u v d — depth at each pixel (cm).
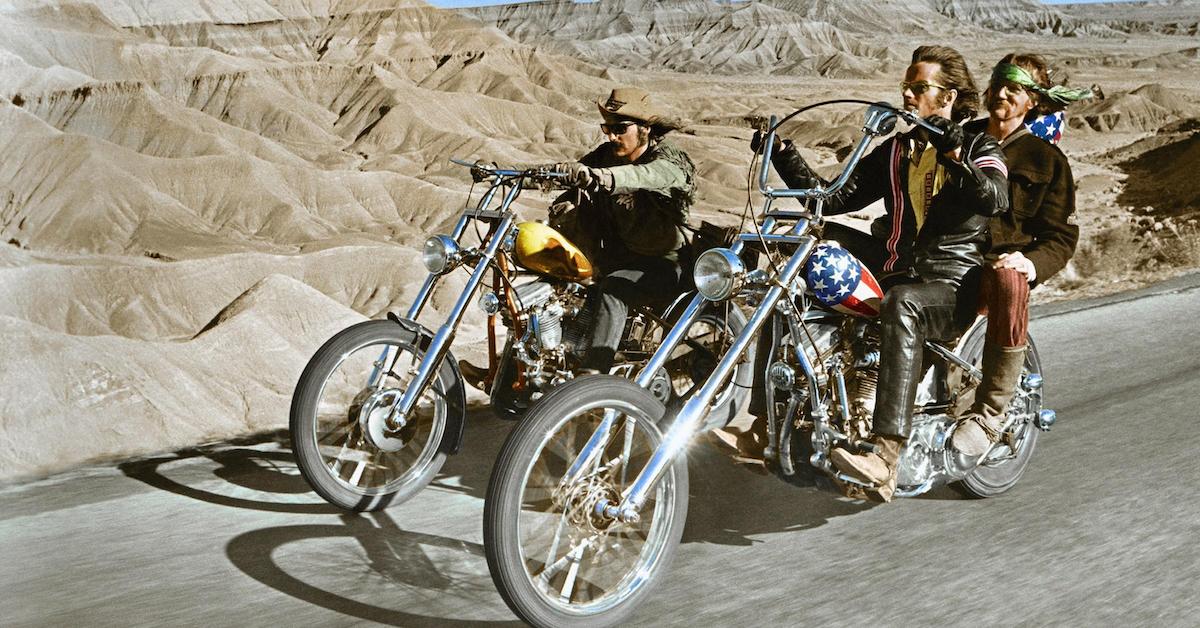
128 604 322
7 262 11281
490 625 316
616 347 440
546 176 396
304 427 389
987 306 387
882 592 340
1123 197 5141
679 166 434
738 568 360
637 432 387
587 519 308
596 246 458
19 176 15300
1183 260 1573
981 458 405
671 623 318
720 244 463
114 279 8038
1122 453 482
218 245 13775
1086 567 357
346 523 396
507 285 417
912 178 391
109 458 473
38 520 392
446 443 418
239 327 3428
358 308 8756
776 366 348
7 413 1523
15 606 320
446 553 370
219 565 353
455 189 16525
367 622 314
